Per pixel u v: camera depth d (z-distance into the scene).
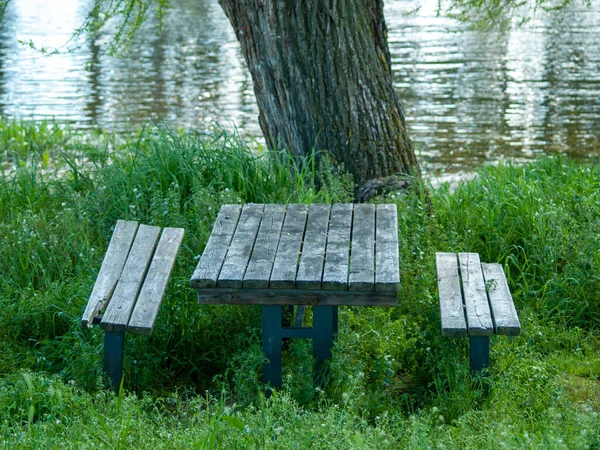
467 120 13.84
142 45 21.83
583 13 24.56
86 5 29.58
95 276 6.13
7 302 6.27
